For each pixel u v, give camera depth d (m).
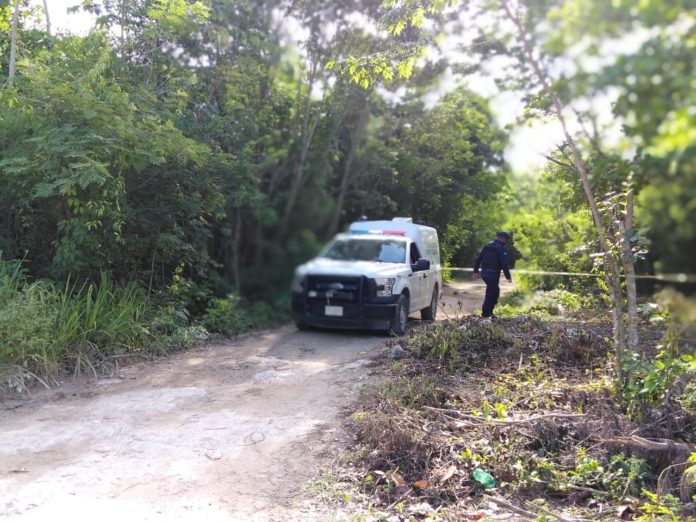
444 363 8.09
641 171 3.83
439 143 17.98
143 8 11.93
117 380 8.30
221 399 7.36
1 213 10.48
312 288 11.30
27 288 8.68
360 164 18.28
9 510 4.58
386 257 11.93
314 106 16.94
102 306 9.38
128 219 10.62
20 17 12.02
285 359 9.52
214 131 12.49
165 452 5.71
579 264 14.79
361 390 7.21
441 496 4.97
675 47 2.82
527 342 8.48
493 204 20.52
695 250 8.70
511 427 5.84
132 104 9.84
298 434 6.11
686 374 6.05
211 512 4.65
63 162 9.38
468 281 18.45
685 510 4.64
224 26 14.11
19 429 6.33
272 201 16.83
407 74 9.45
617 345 6.43
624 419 5.91
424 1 8.67
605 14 2.96
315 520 4.58
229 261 15.68
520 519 4.65
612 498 4.96
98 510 4.62
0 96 9.38
